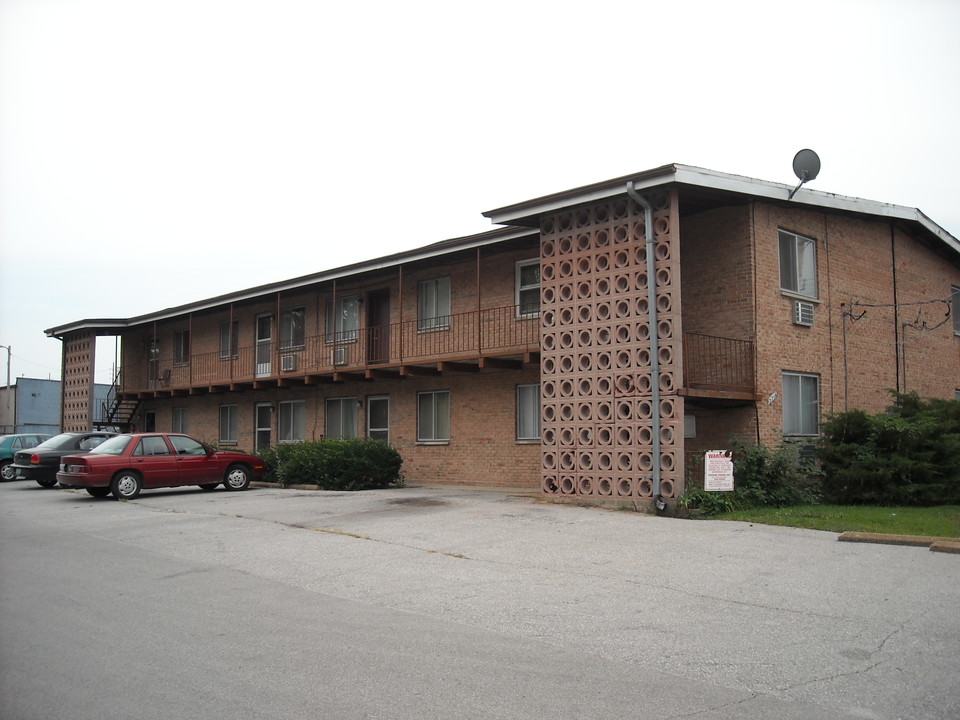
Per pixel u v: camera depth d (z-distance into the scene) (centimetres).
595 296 1530
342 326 2434
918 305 2108
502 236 1823
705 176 1421
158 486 1862
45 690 567
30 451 2248
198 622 748
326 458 2020
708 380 1603
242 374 2770
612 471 1478
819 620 716
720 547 1055
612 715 509
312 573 969
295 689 564
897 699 530
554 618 743
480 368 1941
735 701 530
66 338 3341
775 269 1628
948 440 1516
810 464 1546
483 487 1986
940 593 798
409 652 647
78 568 1023
